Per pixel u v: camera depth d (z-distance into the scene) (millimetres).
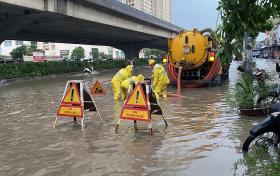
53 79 34344
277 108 7910
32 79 34562
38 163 6859
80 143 8203
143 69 53062
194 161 6680
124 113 9297
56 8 29141
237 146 7547
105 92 19219
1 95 19875
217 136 8484
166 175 6016
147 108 9016
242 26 4121
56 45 121375
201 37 19672
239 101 11125
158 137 8578
